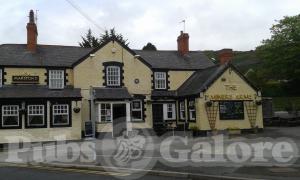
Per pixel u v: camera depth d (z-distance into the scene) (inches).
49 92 1355.8
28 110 1317.7
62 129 1337.4
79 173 637.9
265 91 2504.9
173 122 1486.2
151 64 1561.3
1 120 1289.4
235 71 1414.9
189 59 1665.8
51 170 687.7
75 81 1411.2
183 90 1514.5
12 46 1450.5
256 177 506.0
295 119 1587.1
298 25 2033.7
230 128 1374.3
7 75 1362.0
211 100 1373.0
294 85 2405.3
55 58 1444.4
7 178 603.8
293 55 1982.0
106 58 1456.7
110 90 1434.5
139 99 1491.1
